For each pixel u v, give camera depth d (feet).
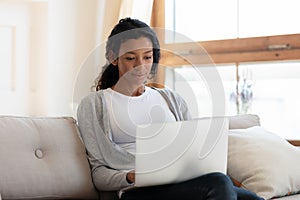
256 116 9.68
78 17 12.32
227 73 12.19
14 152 6.50
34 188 6.46
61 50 12.01
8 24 11.67
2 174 6.27
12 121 6.85
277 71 11.71
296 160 8.36
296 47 11.51
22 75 11.80
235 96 12.05
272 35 11.76
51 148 6.93
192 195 6.07
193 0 12.73
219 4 12.45
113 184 6.75
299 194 8.25
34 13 11.93
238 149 8.29
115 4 12.83
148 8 12.50
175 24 12.94
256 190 7.77
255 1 12.04
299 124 11.55
